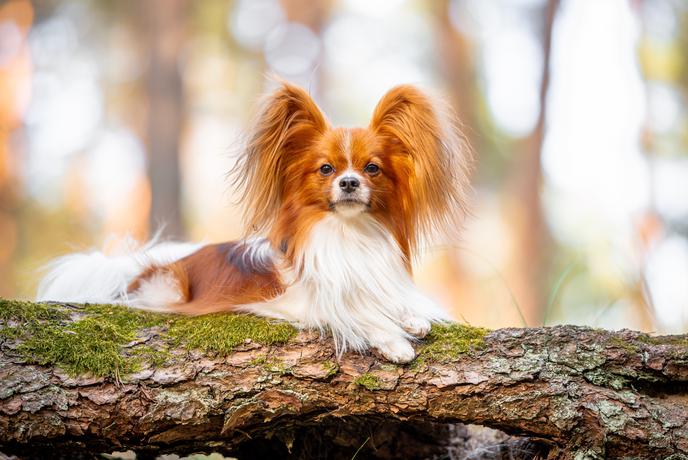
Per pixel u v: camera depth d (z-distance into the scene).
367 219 4.58
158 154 15.01
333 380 4.08
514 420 4.01
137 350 4.11
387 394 4.07
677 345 4.12
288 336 4.25
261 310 4.50
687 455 3.81
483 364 4.10
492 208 22.62
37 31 21.36
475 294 16.78
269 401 4.04
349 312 4.45
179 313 4.70
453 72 20.83
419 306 4.64
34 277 6.75
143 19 18.14
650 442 3.85
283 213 4.73
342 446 4.75
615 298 8.01
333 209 4.49
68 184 22.78
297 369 4.09
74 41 21.45
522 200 17.58
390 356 4.15
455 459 4.89
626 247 8.52
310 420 4.21
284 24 21.50
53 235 21.36
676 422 3.89
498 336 4.29
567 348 4.16
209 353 4.11
